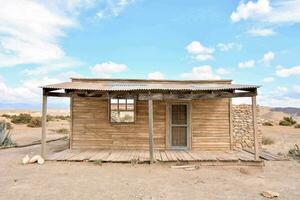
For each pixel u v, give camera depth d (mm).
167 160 8867
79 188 6238
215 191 6102
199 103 11711
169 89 9188
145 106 11703
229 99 11758
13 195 5688
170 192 5988
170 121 11625
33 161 9047
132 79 12125
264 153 11492
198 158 9172
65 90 9742
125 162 9000
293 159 10359
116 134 11641
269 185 6680
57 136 19203
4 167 8500
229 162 8914
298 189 6332
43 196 5633
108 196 5656
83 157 9500
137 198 5543
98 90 9117
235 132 12914
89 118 11727
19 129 25219
